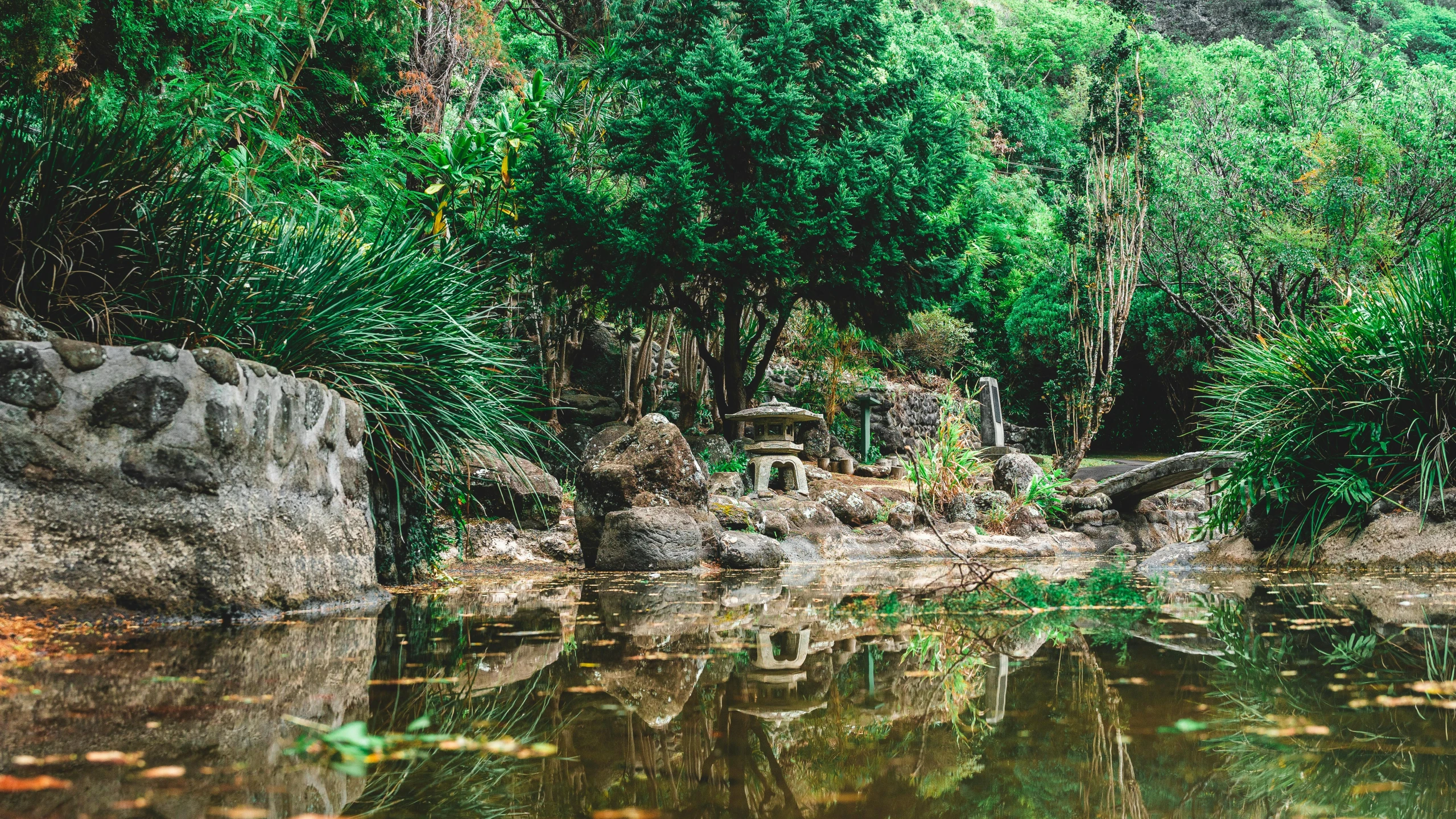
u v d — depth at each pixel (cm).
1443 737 156
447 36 1303
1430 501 487
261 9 866
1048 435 2275
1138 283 1788
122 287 339
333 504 368
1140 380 2416
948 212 2020
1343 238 1384
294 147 881
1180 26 4397
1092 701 190
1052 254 2261
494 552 639
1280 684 200
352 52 1323
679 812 127
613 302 1143
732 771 147
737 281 1163
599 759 152
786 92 1174
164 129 370
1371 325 542
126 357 281
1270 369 584
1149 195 1482
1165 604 368
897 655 255
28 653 224
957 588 481
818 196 1195
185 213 355
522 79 1365
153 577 278
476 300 518
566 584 511
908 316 1324
